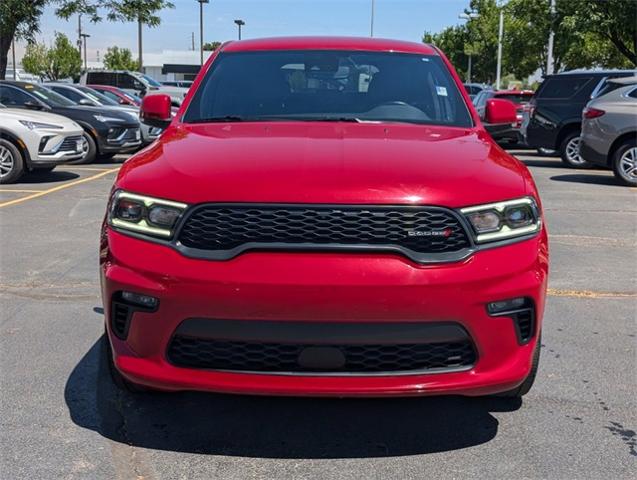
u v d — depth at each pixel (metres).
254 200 2.85
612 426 3.46
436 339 2.87
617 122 11.32
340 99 4.32
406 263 2.83
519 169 3.33
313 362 2.85
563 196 10.34
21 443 3.22
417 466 3.09
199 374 2.92
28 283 5.70
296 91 4.37
